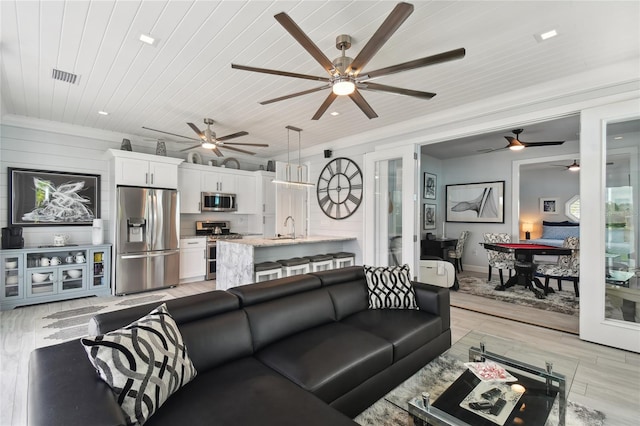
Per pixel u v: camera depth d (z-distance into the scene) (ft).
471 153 21.47
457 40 7.66
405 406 6.09
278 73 6.96
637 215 9.34
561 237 22.49
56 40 7.77
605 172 9.37
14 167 13.56
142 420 3.83
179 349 4.71
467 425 4.44
